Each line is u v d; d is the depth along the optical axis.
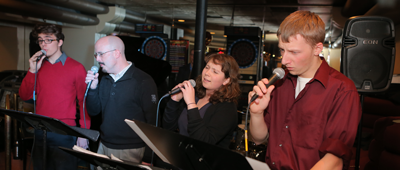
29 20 5.55
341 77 1.21
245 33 6.32
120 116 2.00
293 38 1.12
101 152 2.12
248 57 6.48
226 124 1.63
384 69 2.33
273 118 1.40
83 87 2.39
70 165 2.42
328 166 1.07
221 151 0.92
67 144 2.39
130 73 2.03
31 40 5.86
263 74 6.83
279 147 1.32
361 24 2.37
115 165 1.20
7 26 6.45
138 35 7.63
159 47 6.98
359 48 2.37
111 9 6.59
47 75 2.32
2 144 3.66
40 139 2.33
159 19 7.73
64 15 5.50
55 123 1.52
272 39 6.93
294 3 5.88
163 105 4.57
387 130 2.54
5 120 2.43
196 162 1.06
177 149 1.12
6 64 6.59
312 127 1.21
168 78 6.86
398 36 5.33
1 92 3.92
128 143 2.00
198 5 3.62
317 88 1.22
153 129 1.12
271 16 6.70
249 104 1.32
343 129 1.12
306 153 1.22
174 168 1.70
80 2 5.54
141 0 6.16
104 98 2.09
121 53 2.01
